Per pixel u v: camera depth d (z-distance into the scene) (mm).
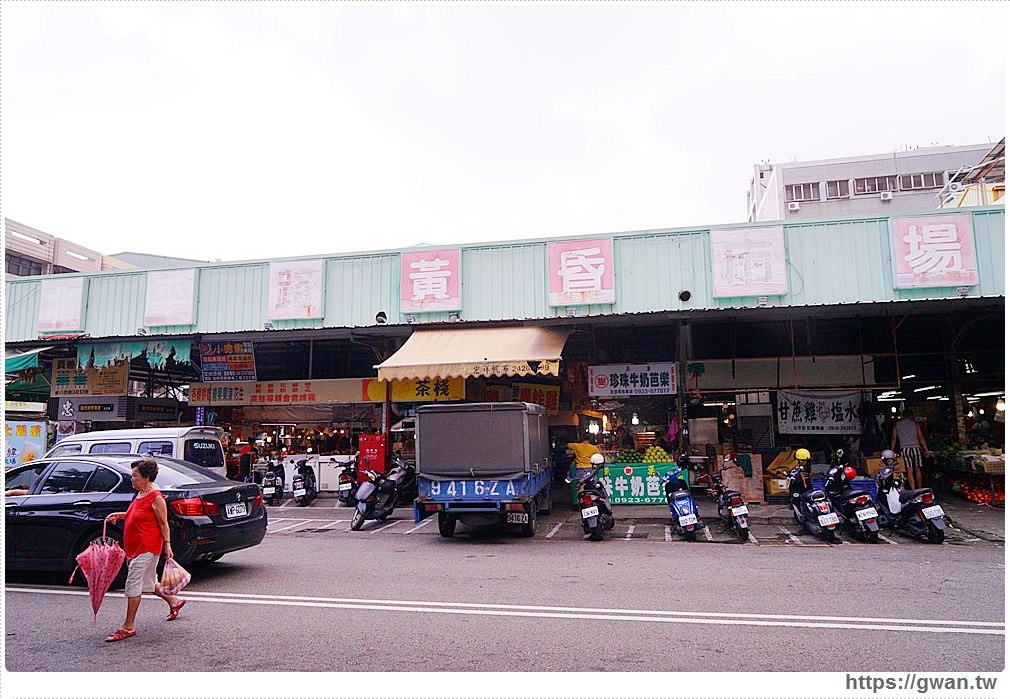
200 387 16172
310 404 15688
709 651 4574
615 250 12977
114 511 6723
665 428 15242
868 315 13555
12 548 6926
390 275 13891
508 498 9477
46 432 15289
